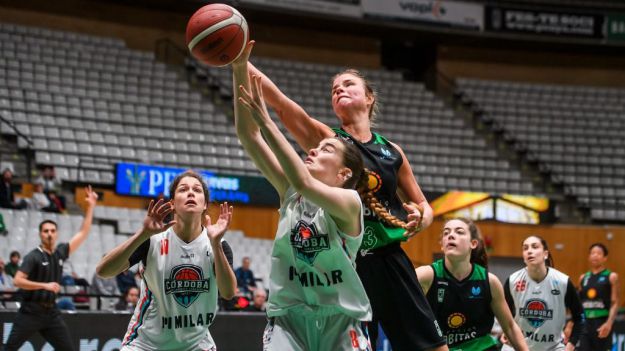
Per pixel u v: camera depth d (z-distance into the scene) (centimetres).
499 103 2072
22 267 678
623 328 1032
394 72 2127
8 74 1590
